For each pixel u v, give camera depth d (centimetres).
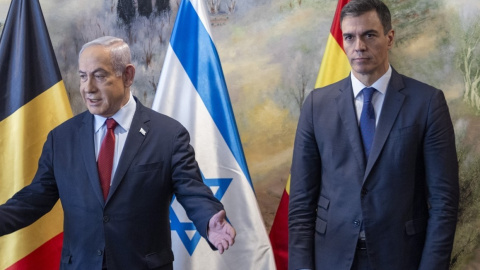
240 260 289
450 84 301
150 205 229
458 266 301
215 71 302
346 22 227
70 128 240
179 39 305
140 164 229
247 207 291
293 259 233
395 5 306
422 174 227
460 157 300
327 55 297
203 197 228
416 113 224
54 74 310
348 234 225
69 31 330
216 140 297
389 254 221
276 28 316
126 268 224
